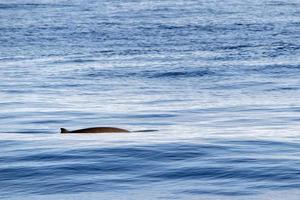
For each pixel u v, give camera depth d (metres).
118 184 31.83
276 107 91.81
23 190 31.14
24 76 145.00
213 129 60.62
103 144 43.25
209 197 29.12
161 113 85.31
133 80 139.00
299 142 43.84
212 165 35.47
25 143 45.12
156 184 31.72
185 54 189.88
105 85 130.00
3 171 35.16
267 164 35.31
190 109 90.62
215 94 116.69
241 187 30.64
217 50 197.62
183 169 34.69
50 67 164.75
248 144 42.91
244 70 154.62
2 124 72.31
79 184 31.98
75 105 95.81
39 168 35.72
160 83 134.50
